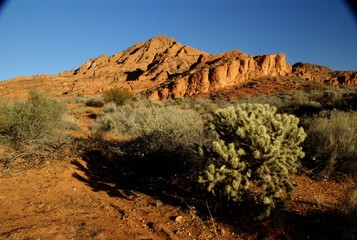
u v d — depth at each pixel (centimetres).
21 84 7375
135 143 685
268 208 354
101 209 420
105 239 334
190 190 491
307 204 420
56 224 360
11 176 520
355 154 563
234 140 424
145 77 7044
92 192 488
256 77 5241
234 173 386
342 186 505
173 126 670
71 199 451
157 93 4725
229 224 375
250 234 352
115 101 2595
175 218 388
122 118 1109
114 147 699
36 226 350
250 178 417
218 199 410
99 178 562
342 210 363
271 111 462
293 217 380
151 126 699
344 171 550
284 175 395
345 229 331
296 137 411
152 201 454
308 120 894
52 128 855
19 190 464
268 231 355
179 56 8969
